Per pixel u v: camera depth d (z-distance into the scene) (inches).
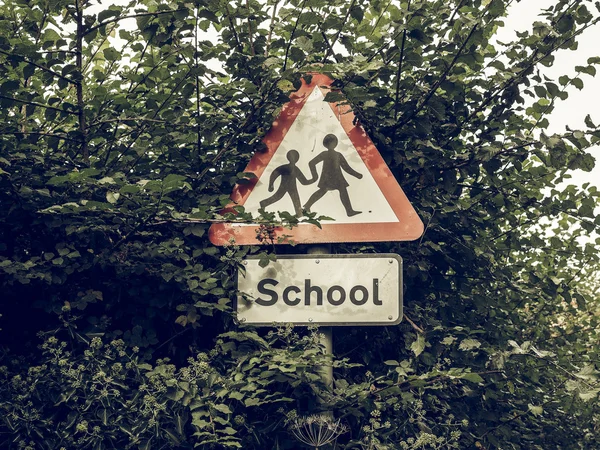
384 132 135.0
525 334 173.6
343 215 116.6
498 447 138.7
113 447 106.8
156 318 122.9
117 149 129.0
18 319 120.6
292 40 126.1
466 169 134.5
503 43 132.6
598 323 190.2
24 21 126.6
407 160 134.0
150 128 128.0
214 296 121.2
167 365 108.6
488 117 139.6
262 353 109.7
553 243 156.3
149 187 104.3
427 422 127.0
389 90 138.2
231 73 126.3
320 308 114.9
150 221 115.3
